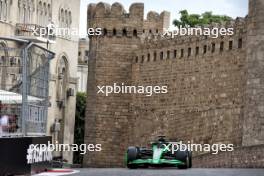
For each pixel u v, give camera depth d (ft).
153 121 288.71
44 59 124.36
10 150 114.93
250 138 228.84
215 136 254.06
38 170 123.65
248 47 231.30
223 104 251.39
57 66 353.51
